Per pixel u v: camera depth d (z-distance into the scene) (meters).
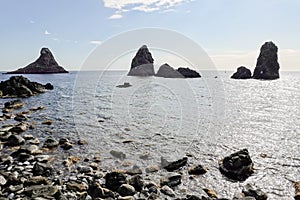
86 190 8.70
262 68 98.56
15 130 16.28
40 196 7.76
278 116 23.80
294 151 13.57
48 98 33.47
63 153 12.48
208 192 8.89
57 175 9.91
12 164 10.70
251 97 39.84
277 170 10.98
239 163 10.46
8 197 7.73
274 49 98.81
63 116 21.17
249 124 19.97
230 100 33.16
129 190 8.62
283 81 89.62
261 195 8.63
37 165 10.00
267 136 16.61
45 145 13.39
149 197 8.34
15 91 36.41
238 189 9.25
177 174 10.07
